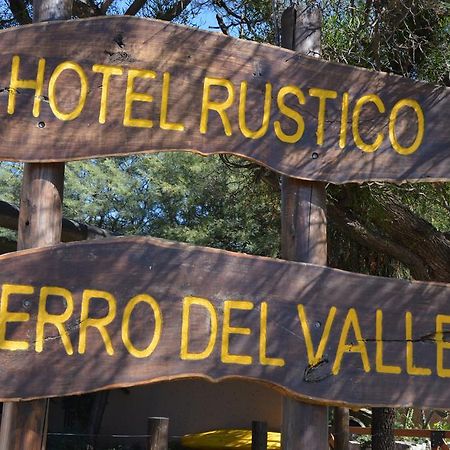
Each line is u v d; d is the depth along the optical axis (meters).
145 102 4.00
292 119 4.22
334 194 7.26
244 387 13.48
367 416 14.33
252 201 10.26
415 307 4.23
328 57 6.69
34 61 3.91
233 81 4.14
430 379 4.18
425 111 4.44
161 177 19.11
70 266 3.76
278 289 4.02
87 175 19.62
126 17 4.04
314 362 4.01
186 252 3.92
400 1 6.52
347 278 4.14
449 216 8.39
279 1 5.58
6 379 3.62
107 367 3.73
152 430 7.54
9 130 3.85
